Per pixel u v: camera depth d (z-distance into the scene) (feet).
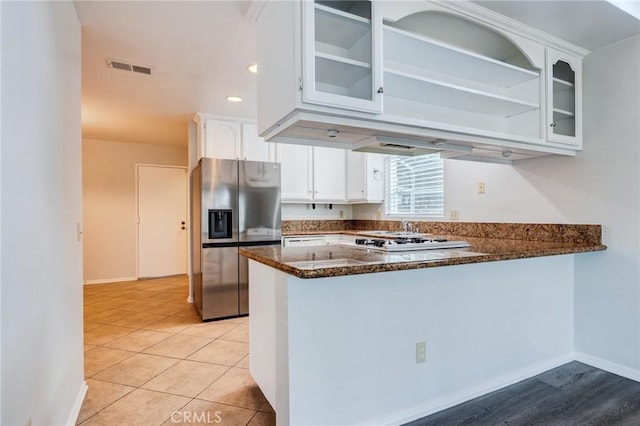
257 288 7.26
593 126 8.31
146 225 20.34
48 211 5.00
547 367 8.26
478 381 7.20
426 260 5.70
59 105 5.64
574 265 8.80
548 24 7.22
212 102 12.27
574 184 8.53
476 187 10.68
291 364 5.33
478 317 7.20
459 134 6.95
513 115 8.67
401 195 14.12
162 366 8.62
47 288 4.92
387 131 6.26
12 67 3.75
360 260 5.71
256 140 14.39
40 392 4.61
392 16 5.90
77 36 6.93
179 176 21.22
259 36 6.66
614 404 6.82
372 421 6.02
